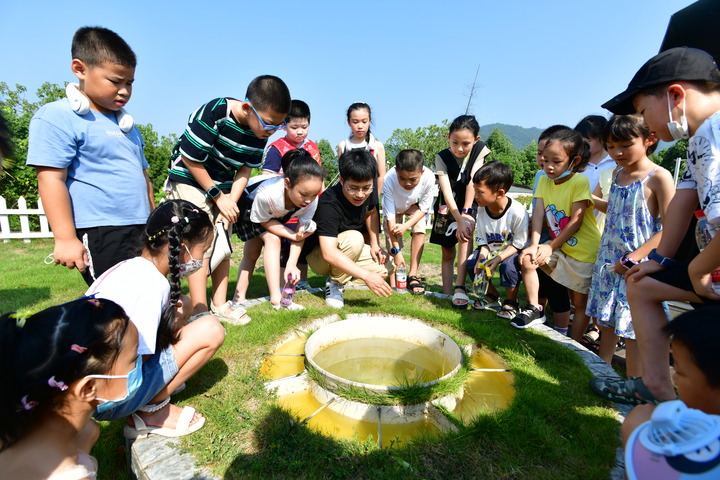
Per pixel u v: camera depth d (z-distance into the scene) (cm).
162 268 202
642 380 217
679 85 184
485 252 394
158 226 194
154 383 185
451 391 239
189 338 204
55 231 241
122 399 155
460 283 417
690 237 279
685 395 122
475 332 330
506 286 388
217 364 266
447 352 298
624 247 295
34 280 595
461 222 426
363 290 457
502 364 289
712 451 90
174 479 168
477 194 368
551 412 219
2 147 180
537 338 321
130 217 274
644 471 103
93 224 259
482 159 454
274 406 218
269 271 372
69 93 246
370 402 227
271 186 342
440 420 222
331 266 385
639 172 290
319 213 363
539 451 188
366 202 391
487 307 403
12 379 127
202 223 206
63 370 132
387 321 331
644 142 282
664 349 206
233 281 594
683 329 120
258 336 304
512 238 380
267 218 353
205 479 169
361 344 330
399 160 402
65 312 139
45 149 233
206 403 222
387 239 476
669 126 190
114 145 263
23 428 134
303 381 258
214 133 299
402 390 228
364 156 342
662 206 275
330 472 174
